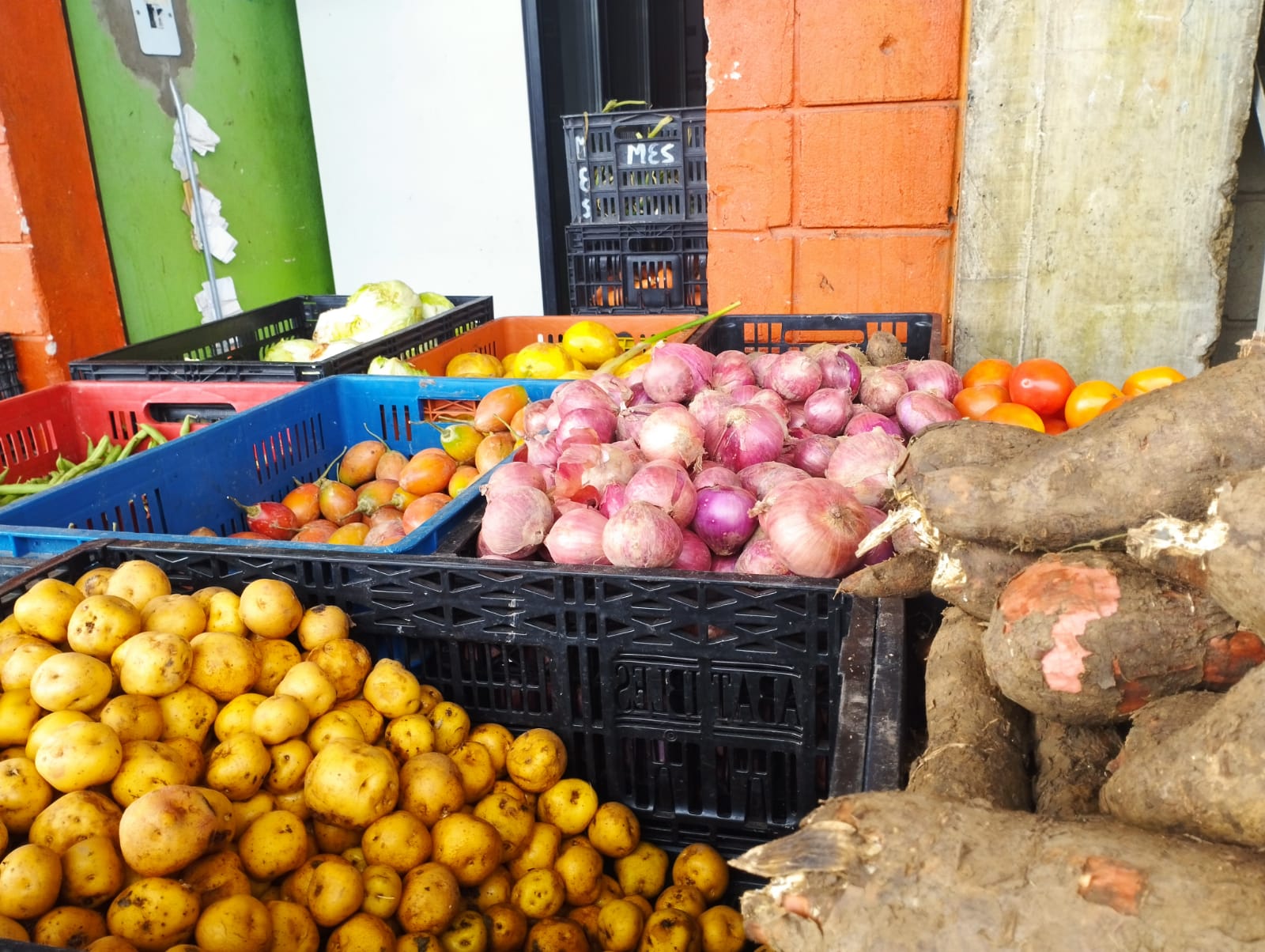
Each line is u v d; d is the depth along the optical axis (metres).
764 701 1.38
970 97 2.56
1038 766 0.94
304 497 2.30
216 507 2.23
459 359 2.96
